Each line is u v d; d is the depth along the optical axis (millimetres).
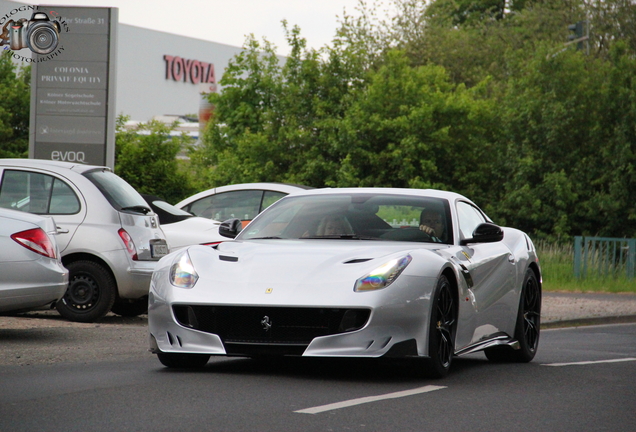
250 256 14828
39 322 23547
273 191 30656
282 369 15617
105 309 23859
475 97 80812
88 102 41656
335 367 16031
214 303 13906
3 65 67625
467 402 12859
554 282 47406
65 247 23750
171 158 58312
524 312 18906
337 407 12016
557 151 65438
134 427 10500
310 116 72562
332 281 13938
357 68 73438
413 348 14016
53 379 14242
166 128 58906
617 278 48750
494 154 68375
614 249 49500
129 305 26734
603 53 95250
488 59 100062
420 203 17203
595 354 20453
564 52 67062
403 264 14305
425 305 14141
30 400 12258
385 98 68062
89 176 24297
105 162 41625
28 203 24047
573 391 14305
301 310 13750
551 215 63906
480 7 134375
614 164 62500
